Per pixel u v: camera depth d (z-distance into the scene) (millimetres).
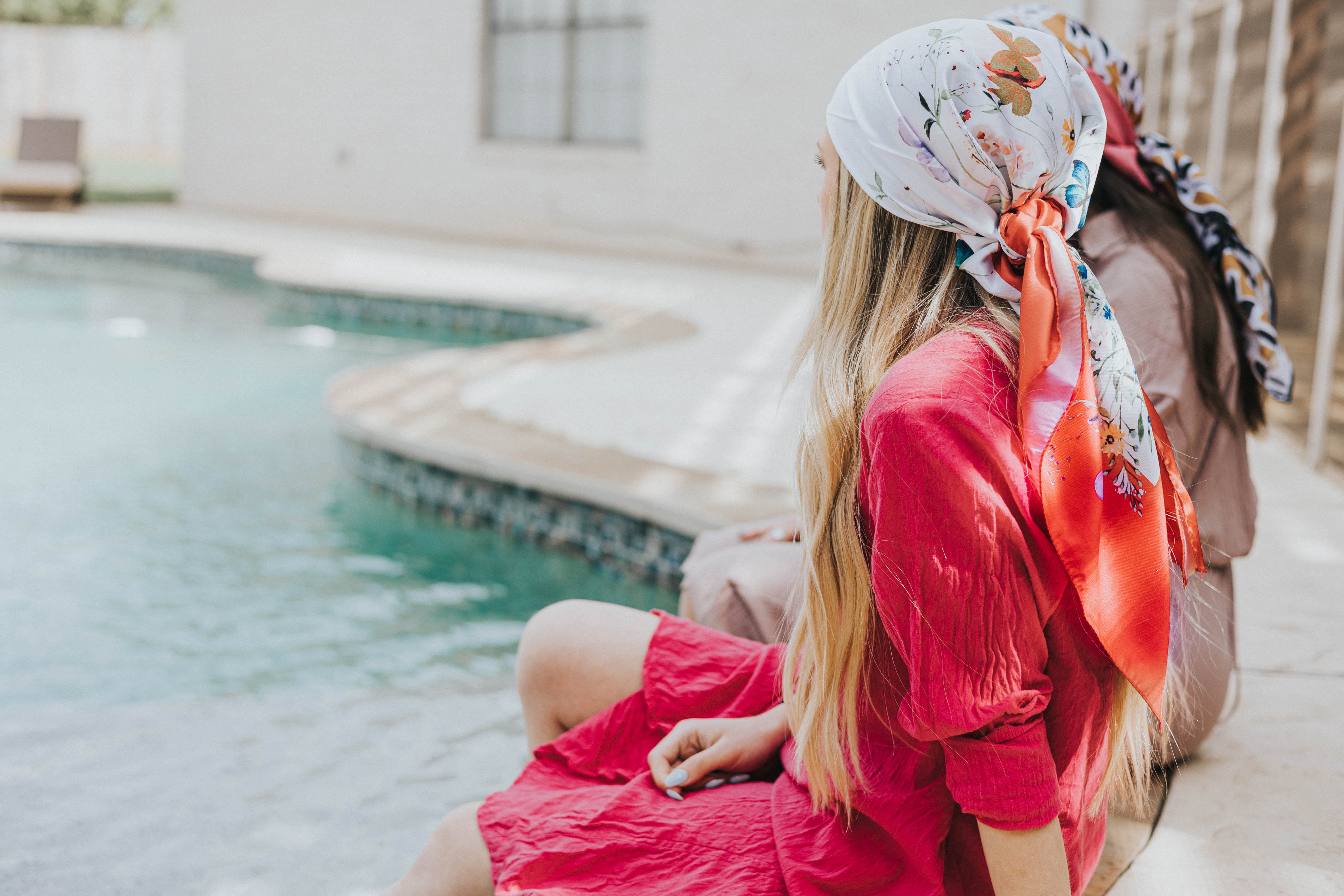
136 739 2396
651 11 11312
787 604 1589
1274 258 4262
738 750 1222
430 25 13125
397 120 13648
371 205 14078
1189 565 1105
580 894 1103
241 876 1868
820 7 10336
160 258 11383
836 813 1092
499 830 1170
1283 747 1875
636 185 11766
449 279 9570
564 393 5133
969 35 1035
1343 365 3607
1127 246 1550
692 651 1357
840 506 1041
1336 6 3621
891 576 958
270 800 2133
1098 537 952
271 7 14617
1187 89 5758
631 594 3473
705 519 3223
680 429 4469
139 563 3607
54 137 15055
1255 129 4473
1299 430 4082
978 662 935
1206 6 5297
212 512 4164
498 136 13094
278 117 14844
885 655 1051
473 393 5086
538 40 12539
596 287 9398
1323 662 2242
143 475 4594
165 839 1992
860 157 1048
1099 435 963
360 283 9086
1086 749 1037
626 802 1173
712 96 11086
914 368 977
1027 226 999
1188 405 1499
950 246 1055
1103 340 992
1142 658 972
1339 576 2793
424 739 2406
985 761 953
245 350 7652
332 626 3137
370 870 1889
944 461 928
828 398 1059
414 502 4258
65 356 7145
